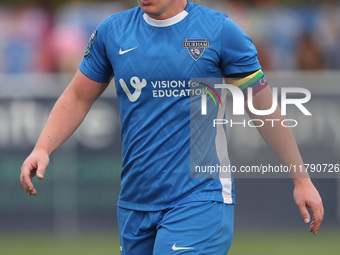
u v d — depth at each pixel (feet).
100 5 128.67
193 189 42.75
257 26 120.78
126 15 44.24
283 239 89.20
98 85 45.57
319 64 120.16
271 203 91.76
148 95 42.88
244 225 92.07
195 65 42.42
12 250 83.82
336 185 92.32
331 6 129.59
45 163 43.14
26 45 121.70
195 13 43.01
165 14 42.55
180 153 42.78
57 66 120.26
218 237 42.65
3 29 124.06
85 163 91.66
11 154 91.45
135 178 43.62
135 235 44.21
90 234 92.22
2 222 91.81
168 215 42.42
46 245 86.69
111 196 91.97
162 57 42.47
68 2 130.72
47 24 125.49
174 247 41.39
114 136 91.61
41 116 91.71
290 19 123.13
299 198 44.09
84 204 92.02
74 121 45.62
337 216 92.63
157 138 42.86
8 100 91.40
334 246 84.89
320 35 122.42
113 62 43.83
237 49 42.75
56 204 91.71
